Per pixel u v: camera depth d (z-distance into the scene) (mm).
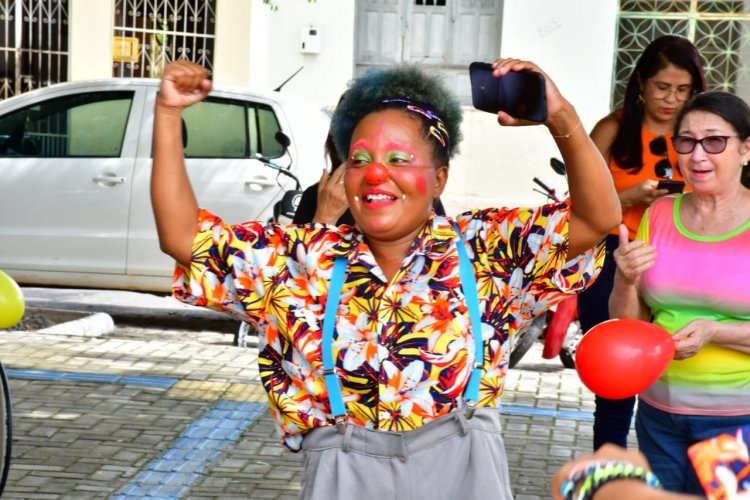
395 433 2861
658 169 5301
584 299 5391
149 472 5844
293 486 5719
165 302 11156
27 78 16219
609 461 1830
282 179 9930
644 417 4137
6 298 4203
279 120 10047
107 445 6223
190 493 5574
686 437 4035
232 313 3066
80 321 9750
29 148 10383
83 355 8273
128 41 16031
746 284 3889
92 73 16016
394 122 2943
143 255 10156
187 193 2988
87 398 7090
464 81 15094
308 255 2955
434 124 2975
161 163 2955
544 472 6051
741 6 14375
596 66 14312
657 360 3445
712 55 14539
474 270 2924
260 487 5688
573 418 7090
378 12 15102
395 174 2908
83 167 10227
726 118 3939
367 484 2877
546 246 2877
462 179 14758
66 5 16109
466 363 2859
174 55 16016
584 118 14383
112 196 10164
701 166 3961
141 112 10250
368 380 2875
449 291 2895
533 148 14633
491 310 2908
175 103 2922
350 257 2926
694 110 3992
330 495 2895
